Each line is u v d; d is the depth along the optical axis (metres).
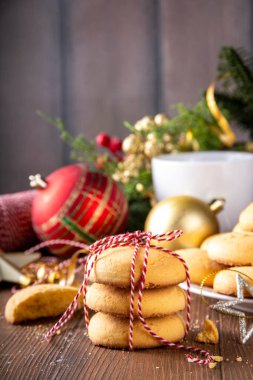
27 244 0.72
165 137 0.77
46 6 1.13
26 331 0.52
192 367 0.45
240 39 1.10
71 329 0.52
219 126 0.78
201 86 1.11
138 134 0.77
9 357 0.47
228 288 0.52
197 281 0.55
